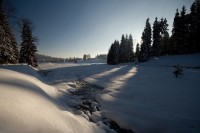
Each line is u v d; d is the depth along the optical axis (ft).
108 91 40.24
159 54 141.49
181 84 43.78
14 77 21.04
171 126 19.20
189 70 72.28
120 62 176.24
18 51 94.68
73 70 99.76
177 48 132.16
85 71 92.12
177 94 33.35
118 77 63.93
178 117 21.67
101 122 20.83
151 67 100.37
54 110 15.24
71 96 34.63
